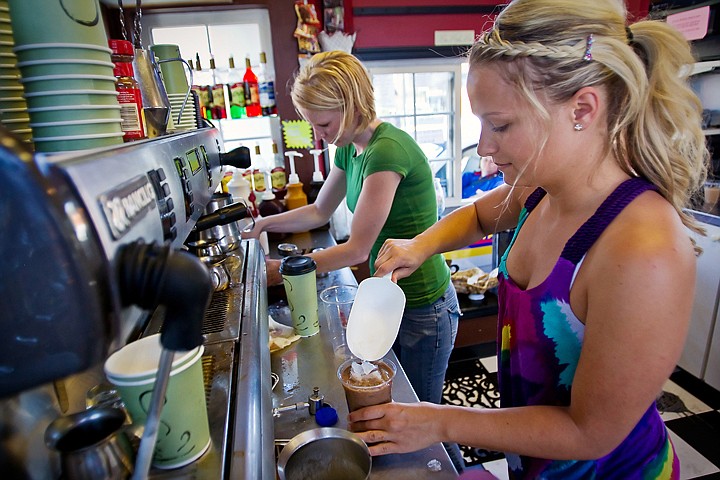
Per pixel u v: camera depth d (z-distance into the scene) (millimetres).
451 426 667
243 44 2375
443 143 2844
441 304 1431
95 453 404
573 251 629
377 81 2631
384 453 685
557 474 741
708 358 2102
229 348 727
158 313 824
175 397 465
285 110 2404
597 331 562
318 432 703
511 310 775
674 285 521
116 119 582
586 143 615
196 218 741
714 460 1741
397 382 936
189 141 794
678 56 608
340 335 1102
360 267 2426
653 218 567
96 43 553
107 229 315
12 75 548
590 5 560
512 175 669
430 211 1404
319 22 2367
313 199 2375
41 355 292
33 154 273
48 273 275
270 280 1334
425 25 2502
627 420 552
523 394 764
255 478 476
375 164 1282
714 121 2230
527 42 554
